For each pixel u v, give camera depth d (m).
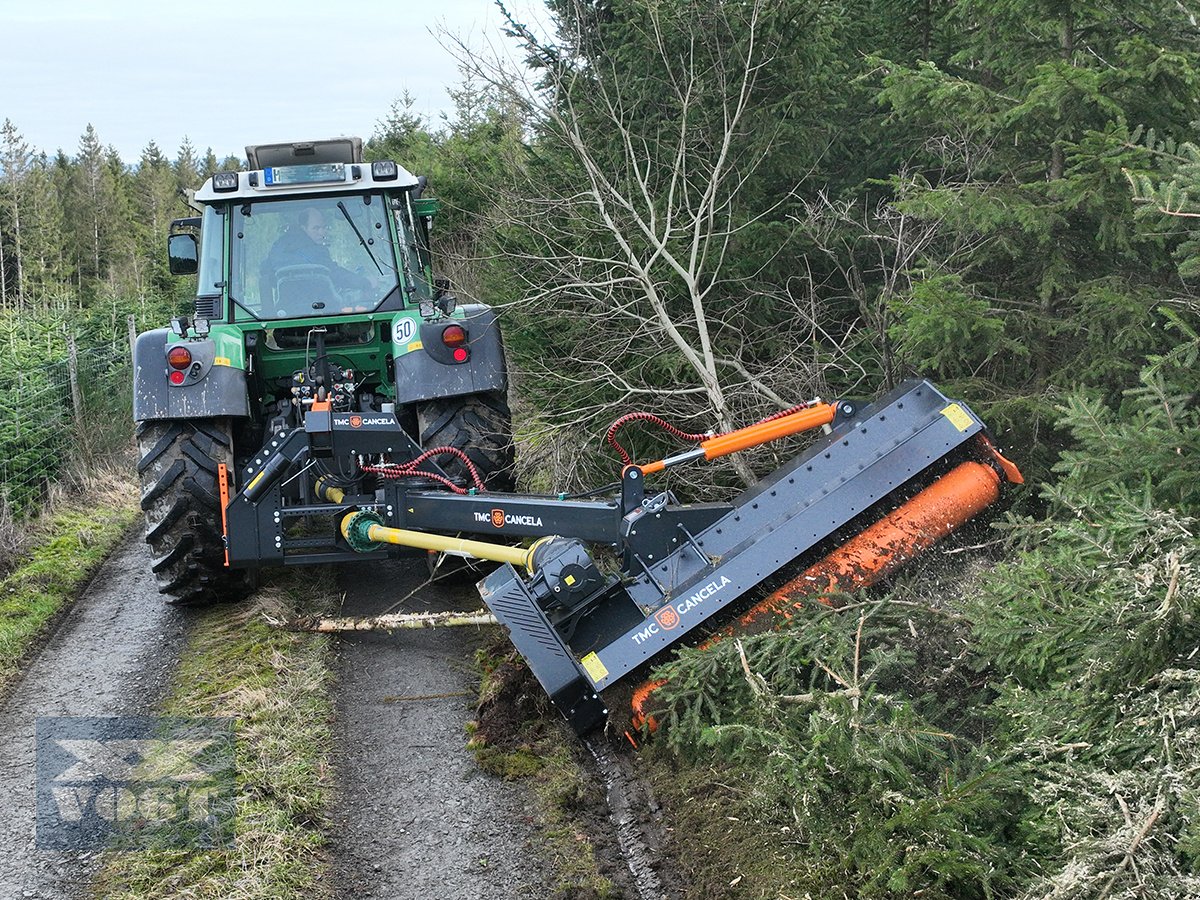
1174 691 2.86
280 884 3.58
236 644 5.64
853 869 3.26
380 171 6.53
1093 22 5.34
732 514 4.41
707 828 3.75
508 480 6.31
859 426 4.39
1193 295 4.96
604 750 4.26
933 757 3.31
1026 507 5.14
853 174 7.66
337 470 5.41
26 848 3.88
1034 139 5.58
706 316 7.35
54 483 9.15
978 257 5.78
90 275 46.56
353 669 5.34
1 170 44.09
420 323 6.15
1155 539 3.21
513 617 4.17
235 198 6.41
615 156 7.39
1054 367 5.55
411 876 3.68
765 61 6.91
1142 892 2.49
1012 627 3.47
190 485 5.97
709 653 3.94
